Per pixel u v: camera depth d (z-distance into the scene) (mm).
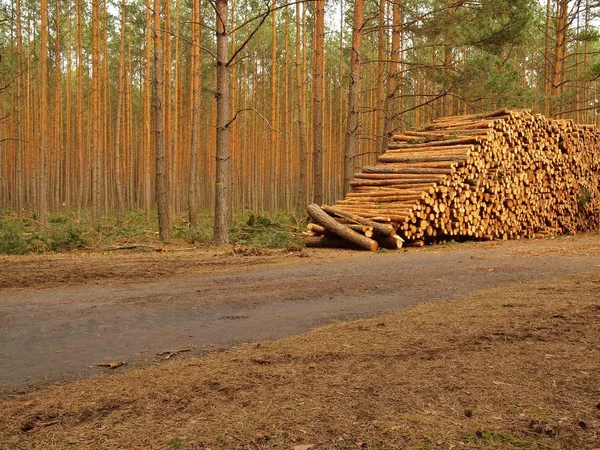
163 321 6336
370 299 7340
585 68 34344
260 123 39938
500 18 20594
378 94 23703
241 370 4500
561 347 4914
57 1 28391
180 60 30375
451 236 15625
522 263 10078
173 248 14383
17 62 29047
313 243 14578
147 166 27031
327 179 37750
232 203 31891
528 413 3562
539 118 17359
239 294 7777
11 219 25672
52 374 4562
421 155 15477
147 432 3391
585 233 19719
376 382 4152
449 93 21953
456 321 5883
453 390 3971
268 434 3330
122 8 25047
